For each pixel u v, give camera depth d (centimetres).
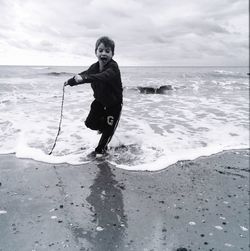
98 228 268
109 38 382
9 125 425
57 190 330
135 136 528
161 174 399
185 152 480
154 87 1202
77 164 402
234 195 357
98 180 365
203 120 696
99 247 242
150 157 446
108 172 389
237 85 1656
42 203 300
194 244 258
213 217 305
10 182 334
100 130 438
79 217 282
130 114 714
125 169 403
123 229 270
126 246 246
